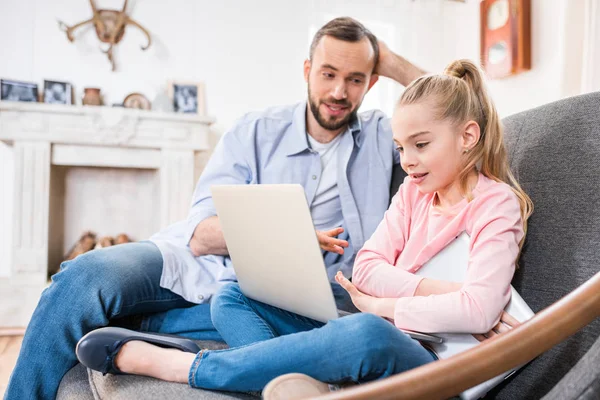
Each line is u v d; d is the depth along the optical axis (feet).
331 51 4.67
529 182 3.34
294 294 3.20
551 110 3.41
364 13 13.07
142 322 4.18
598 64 7.49
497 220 2.95
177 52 11.98
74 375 3.51
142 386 2.92
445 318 2.73
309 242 2.87
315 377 2.54
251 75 12.50
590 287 2.05
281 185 2.93
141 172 11.84
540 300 3.02
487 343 1.93
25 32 10.90
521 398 2.85
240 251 3.50
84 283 3.68
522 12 10.34
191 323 4.18
